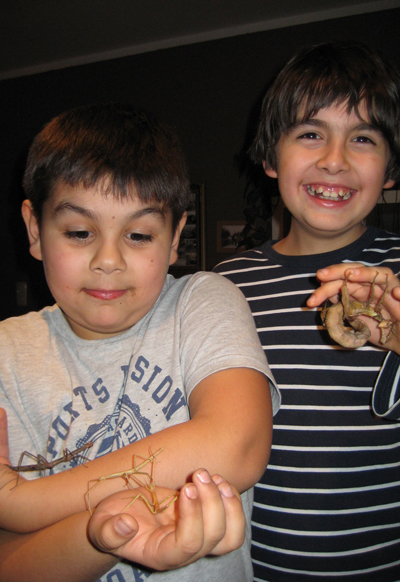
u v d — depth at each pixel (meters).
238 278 0.61
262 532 0.52
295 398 0.52
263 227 1.35
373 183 0.52
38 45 1.54
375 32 1.26
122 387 0.40
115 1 1.29
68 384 0.40
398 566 0.51
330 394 0.52
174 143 0.42
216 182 1.44
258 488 0.53
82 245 0.36
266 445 0.31
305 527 0.50
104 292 0.37
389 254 0.55
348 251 0.56
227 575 0.38
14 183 1.71
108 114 0.40
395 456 0.51
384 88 0.51
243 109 1.40
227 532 0.24
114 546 0.22
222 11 1.34
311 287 0.56
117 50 1.56
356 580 0.49
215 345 0.35
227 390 0.32
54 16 1.36
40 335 0.43
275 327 0.55
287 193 0.55
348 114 0.50
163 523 0.25
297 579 0.50
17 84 1.71
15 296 1.71
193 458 0.29
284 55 1.36
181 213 0.43
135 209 0.36
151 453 0.29
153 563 0.22
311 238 0.57
